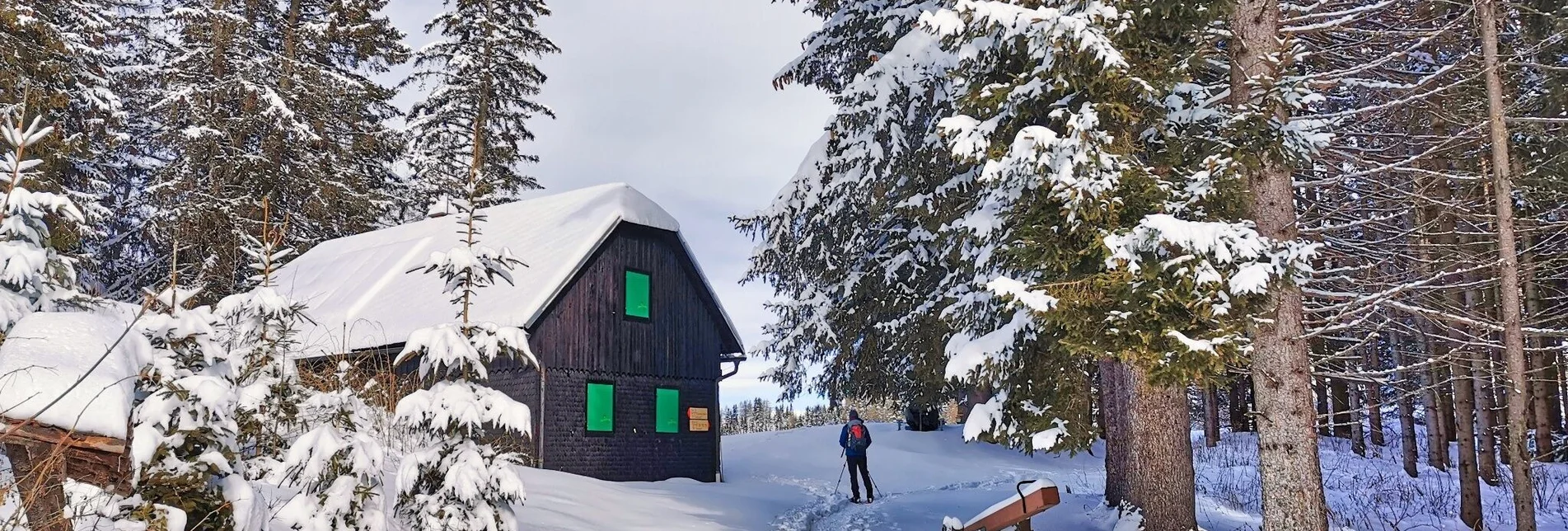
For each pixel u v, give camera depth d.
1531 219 11.74
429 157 34.91
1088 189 8.52
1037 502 8.57
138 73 29.81
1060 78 8.98
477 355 7.59
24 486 3.83
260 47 29.94
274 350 7.40
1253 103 9.06
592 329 18.80
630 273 19.81
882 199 17.03
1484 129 11.85
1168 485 10.70
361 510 6.43
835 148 18.23
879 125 15.77
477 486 7.04
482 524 7.11
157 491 4.70
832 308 21.69
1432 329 18.20
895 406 25.00
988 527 9.12
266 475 6.88
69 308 5.14
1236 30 9.47
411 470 7.15
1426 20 12.62
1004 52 9.94
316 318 20.45
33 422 3.62
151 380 4.86
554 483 12.74
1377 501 16.23
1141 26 9.30
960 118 9.67
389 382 13.14
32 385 3.66
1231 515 13.55
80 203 19.95
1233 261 8.05
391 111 36.66
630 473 18.92
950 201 14.98
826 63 19.64
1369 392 24.16
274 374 7.21
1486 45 10.35
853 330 21.17
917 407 25.41
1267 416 8.87
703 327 21.22
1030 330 11.07
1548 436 18.69
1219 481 18.66
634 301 19.80
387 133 34.22
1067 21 8.60
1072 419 10.97
